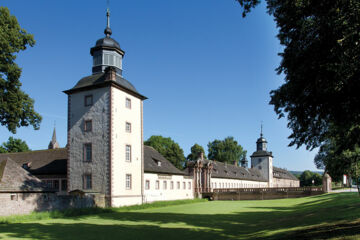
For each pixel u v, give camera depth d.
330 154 22.11
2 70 25.86
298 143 15.26
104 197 33.53
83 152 35.75
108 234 17.92
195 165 58.19
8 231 18.81
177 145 78.62
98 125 35.28
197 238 16.55
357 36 10.02
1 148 68.94
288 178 131.12
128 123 37.41
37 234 17.77
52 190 30.42
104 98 35.34
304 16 12.26
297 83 12.86
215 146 104.69
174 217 27.44
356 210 19.77
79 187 35.38
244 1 13.29
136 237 16.95
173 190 48.97
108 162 33.94
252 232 17.66
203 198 58.09
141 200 38.38
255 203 46.81
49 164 43.84
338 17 10.38
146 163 42.84
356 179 23.23
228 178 76.56
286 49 13.33
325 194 49.47
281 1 13.06
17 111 26.78
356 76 10.91
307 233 13.47
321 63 11.59
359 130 13.84
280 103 14.16
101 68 37.78
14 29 26.64
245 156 99.69
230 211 33.38
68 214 27.69
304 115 13.78
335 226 14.55
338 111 12.88
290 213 27.02
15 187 27.05
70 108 37.59
